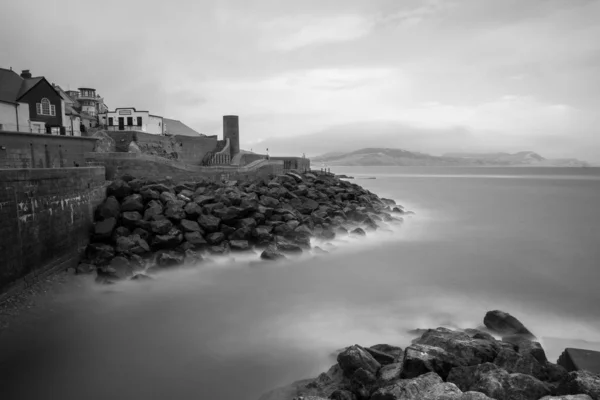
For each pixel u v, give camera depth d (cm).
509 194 7638
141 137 4584
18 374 1254
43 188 1862
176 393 1151
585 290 2006
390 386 893
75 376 1243
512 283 2117
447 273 2294
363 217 3425
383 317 1666
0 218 1541
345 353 1084
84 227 2298
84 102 7138
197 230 2486
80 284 1969
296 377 1219
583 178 16625
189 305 1800
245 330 1551
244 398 1120
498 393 848
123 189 2694
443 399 803
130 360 1333
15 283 1639
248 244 2523
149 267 2186
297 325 1591
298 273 2245
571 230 3644
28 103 3591
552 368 986
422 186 10275
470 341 1119
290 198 3622
